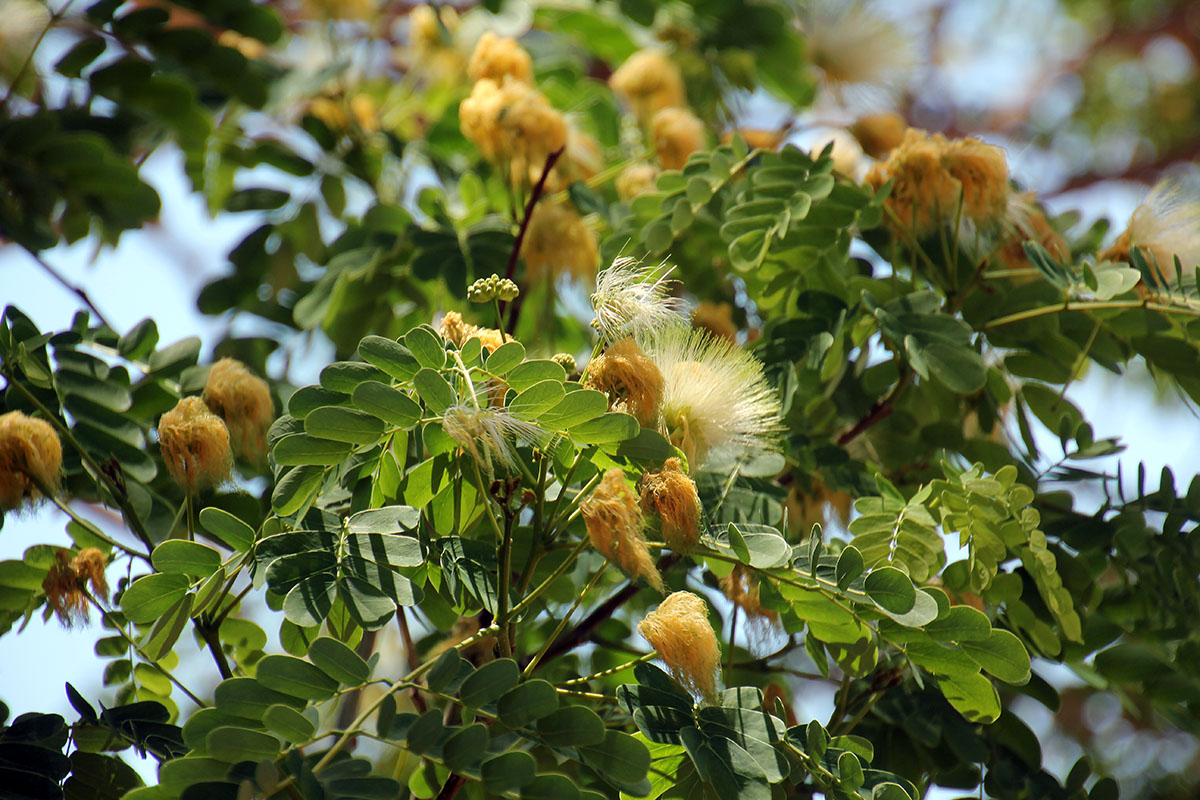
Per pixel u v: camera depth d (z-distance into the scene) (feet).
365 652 7.58
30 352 7.38
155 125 8.21
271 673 6.83
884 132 8.02
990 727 7.43
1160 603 7.45
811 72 9.28
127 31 8.08
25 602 7.32
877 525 7.26
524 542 7.25
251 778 6.77
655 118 8.08
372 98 9.87
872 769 7.04
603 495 6.88
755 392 7.15
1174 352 7.57
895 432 7.72
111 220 8.00
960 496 7.23
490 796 7.33
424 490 7.09
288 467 7.07
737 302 7.95
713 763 6.88
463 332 7.07
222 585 7.14
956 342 7.41
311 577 6.96
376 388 6.91
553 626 7.73
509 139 7.72
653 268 7.10
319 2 9.42
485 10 9.29
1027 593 7.37
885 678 7.29
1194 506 7.44
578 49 9.96
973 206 7.56
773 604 7.18
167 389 7.55
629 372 6.97
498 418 6.91
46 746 7.07
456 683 6.88
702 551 7.05
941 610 6.98
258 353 8.04
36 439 7.11
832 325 7.55
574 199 7.83
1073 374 7.67
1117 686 7.55
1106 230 8.02
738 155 7.74
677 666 6.90
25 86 8.10
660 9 9.37
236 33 8.19
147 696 7.43
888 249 7.76
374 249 7.90
